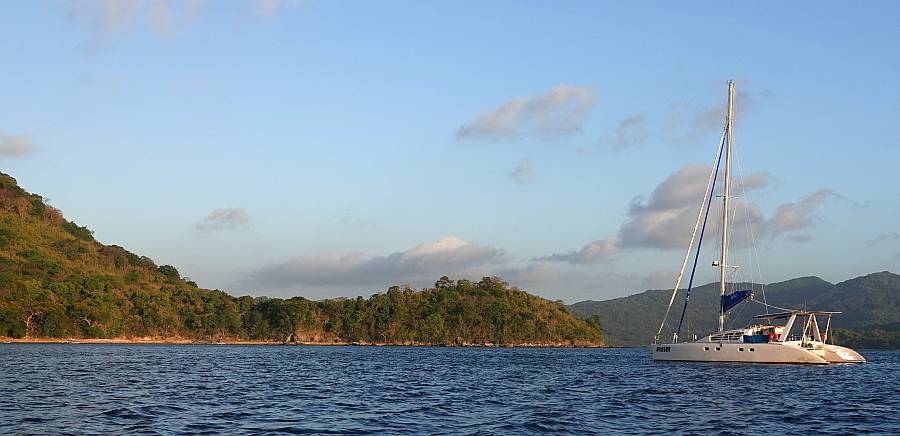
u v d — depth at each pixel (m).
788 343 74.62
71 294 184.00
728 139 80.31
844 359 78.19
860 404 41.97
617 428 32.16
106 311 186.38
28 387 47.53
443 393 48.06
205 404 39.47
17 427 30.03
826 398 45.06
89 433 28.91
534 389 51.66
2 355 96.12
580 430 31.55
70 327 179.75
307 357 112.69
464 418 35.06
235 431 30.12
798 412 38.09
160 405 38.47
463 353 147.25
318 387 51.78
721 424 33.59
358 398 43.94
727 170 80.00
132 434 28.88
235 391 47.66
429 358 114.25
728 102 80.88
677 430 31.72
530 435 30.14
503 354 143.25
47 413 34.34
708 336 78.69
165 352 125.56
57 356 96.94
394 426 32.22
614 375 67.19
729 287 79.31
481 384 56.38
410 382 57.78
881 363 99.62
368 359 106.94
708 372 67.69
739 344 76.06
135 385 50.97
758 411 38.41
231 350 147.00
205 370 71.31
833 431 31.94
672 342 84.25
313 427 31.56
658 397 45.56
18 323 165.88
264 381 57.19
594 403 42.06
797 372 67.31
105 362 83.00
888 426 33.53
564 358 120.75
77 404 38.16
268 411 36.78
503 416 35.88
